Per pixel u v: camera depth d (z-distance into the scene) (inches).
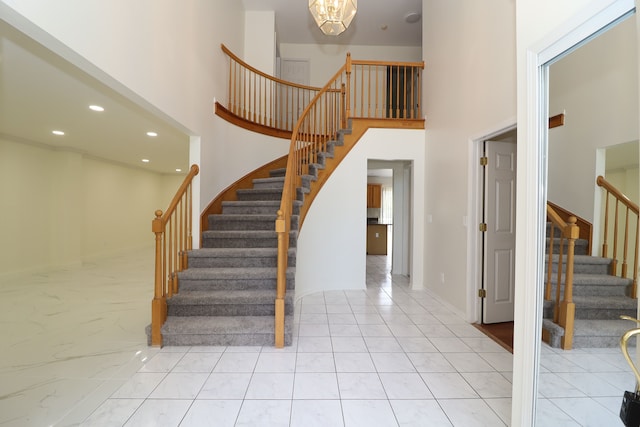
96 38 70.9
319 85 275.4
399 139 176.1
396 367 91.3
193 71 128.2
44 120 143.2
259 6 227.3
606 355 52.4
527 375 57.5
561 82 56.6
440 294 154.9
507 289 129.0
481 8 117.5
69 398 75.5
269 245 139.5
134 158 257.6
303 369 89.5
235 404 73.8
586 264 55.7
